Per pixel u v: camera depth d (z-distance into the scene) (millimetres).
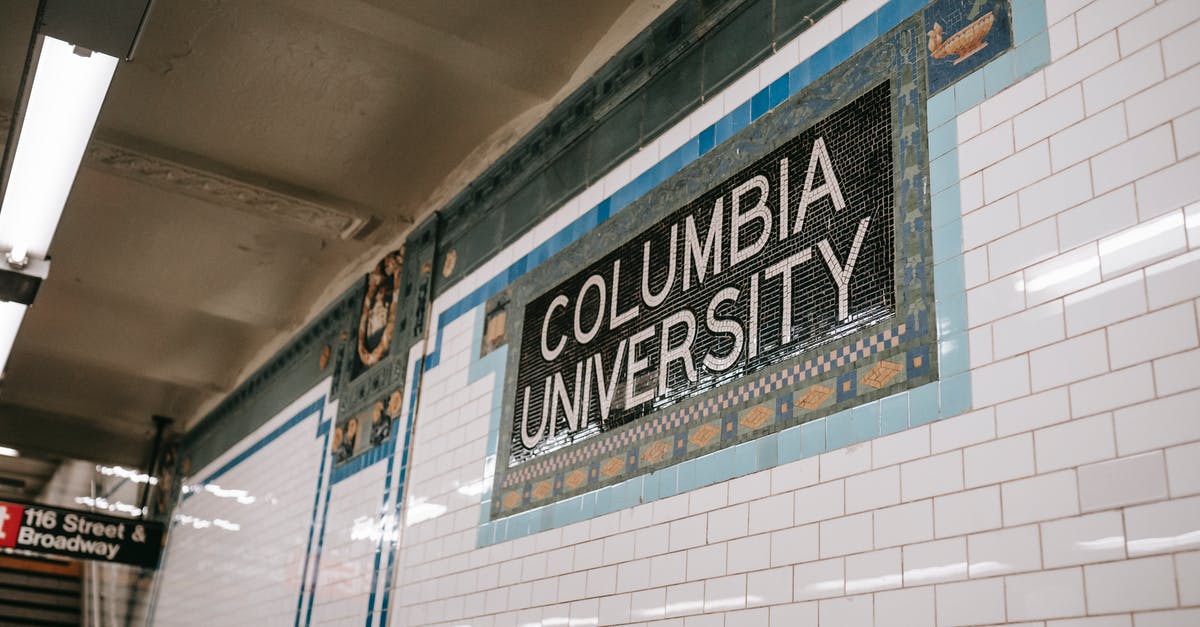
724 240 4090
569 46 5477
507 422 5281
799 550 3338
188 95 6070
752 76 4227
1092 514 2557
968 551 2816
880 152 3494
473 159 6539
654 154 4727
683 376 4098
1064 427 2686
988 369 2926
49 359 10094
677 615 3754
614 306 4676
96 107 3924
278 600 7590
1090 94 2881
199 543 9812
